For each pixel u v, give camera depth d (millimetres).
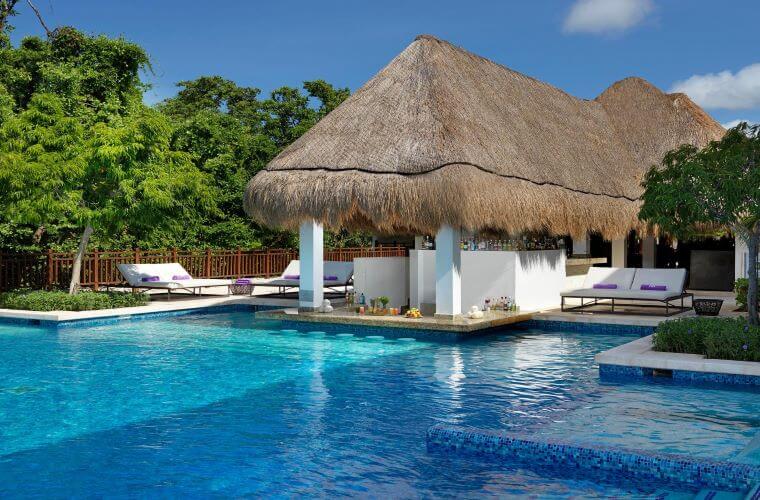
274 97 38000
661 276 14250
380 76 14938
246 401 7750
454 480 5270
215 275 24000
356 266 14594
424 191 12078
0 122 19578
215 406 7531
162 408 7449
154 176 15484
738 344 8547
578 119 19656
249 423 6863
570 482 5223
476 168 12359
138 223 15664
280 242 30484
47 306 14609
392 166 12594
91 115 20750
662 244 21500
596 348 11320
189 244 26172
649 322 12656
